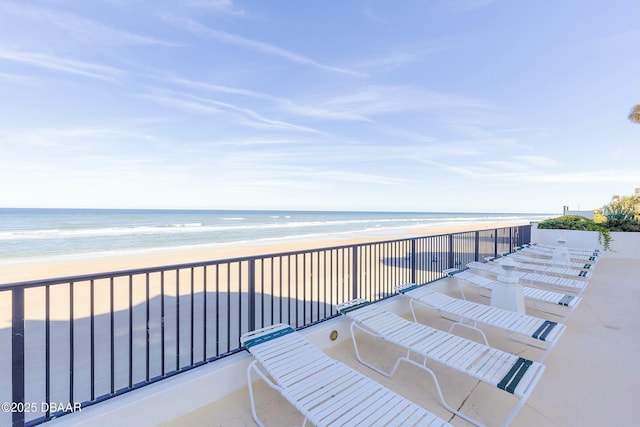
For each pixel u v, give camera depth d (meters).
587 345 3.32
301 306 5.24
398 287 4.28
